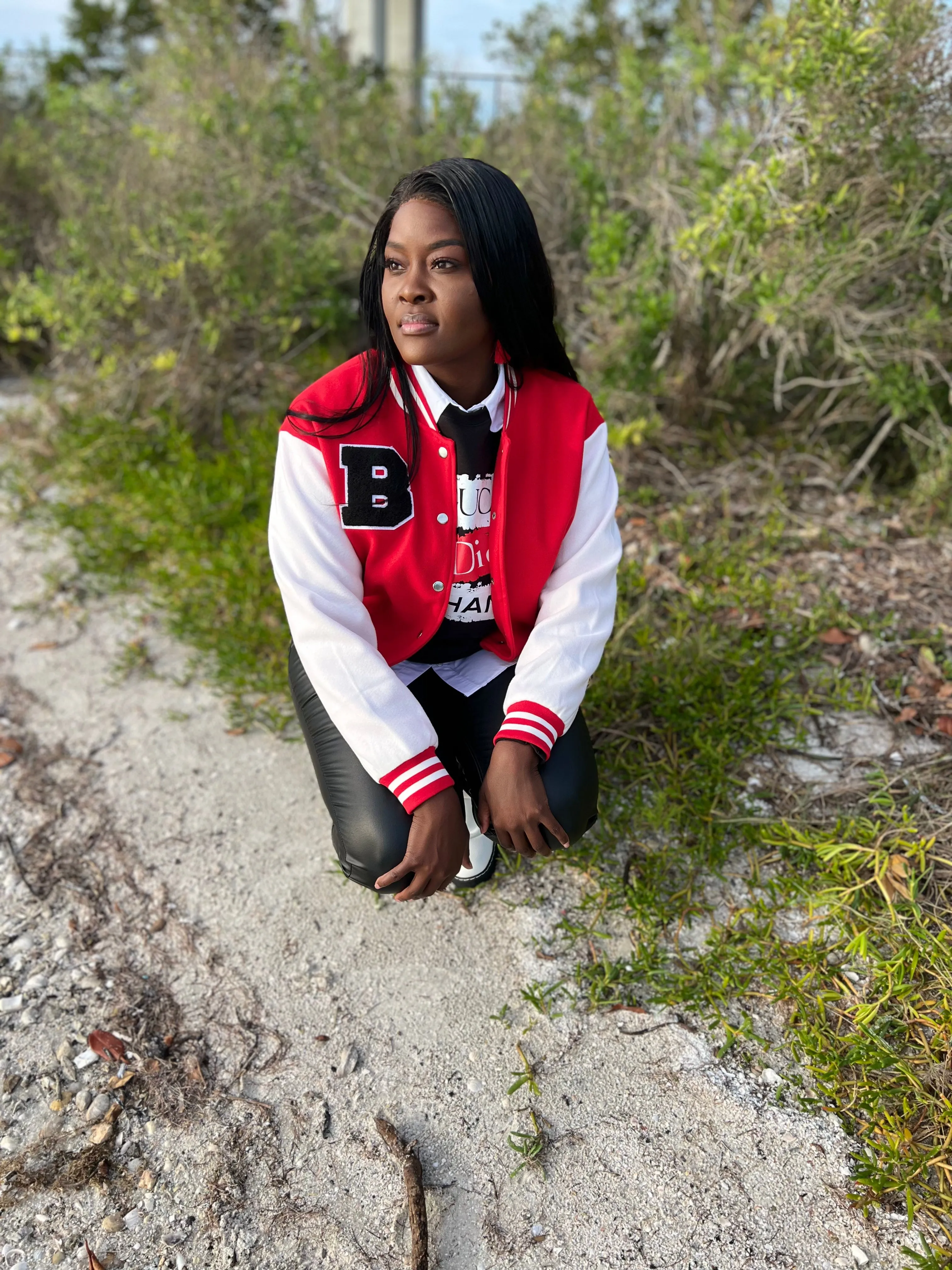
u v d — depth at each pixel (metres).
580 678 1.63
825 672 2.55
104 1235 1.48
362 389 1.62
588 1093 1.67
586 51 5.39
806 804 2.18
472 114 4.83
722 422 3.55
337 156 4.40
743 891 2.02
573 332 3.77
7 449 3.99
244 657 2.70
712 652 2.53
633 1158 1.58
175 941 1.97
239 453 3.63
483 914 2.00
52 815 2.29
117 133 4.95
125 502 3.49
